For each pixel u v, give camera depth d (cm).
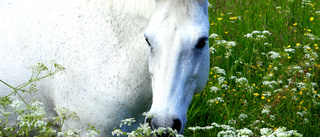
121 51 305
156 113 244
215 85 443
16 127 353
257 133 378
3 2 365
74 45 317
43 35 336
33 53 340
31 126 251
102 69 307
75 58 314
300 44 561
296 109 419
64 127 340
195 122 433
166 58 250
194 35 250
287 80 479
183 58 254
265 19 657
